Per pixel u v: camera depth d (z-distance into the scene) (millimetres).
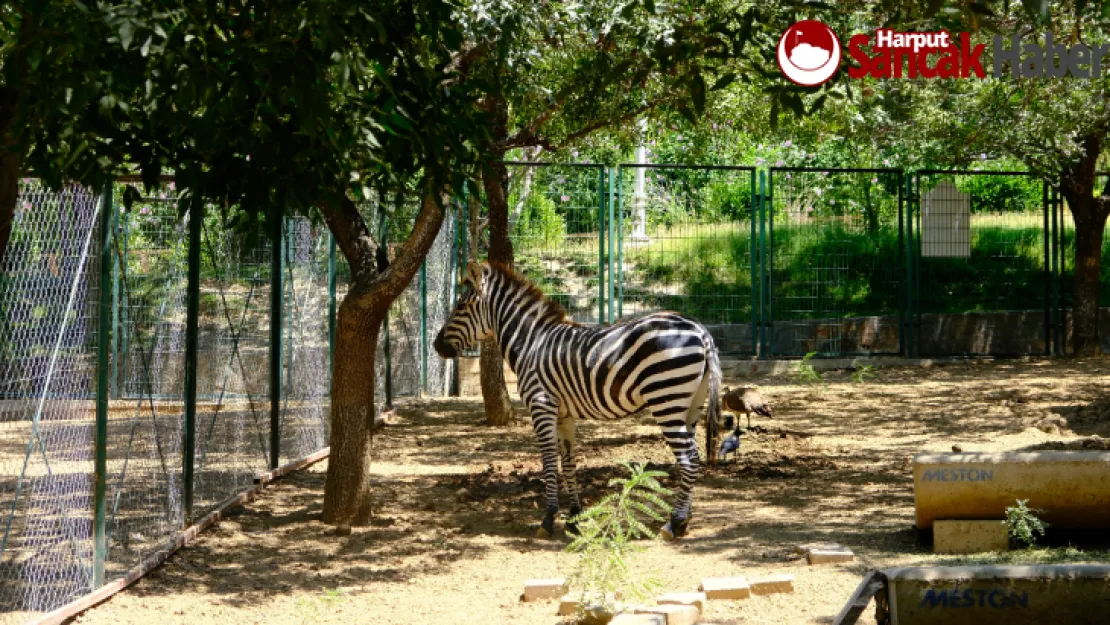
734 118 15516
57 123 5168
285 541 8000
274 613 6297
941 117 17250
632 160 20828
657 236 18797
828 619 5711
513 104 12727
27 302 7324
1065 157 17938
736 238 19000
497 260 13211
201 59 4926
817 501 8906
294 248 11516
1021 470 6840
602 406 8055
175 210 11938
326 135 5770
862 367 17453
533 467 10742
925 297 20516
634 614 5715
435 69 6445
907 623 4871
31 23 4977
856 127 17219
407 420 14125
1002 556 6566
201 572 7195
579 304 18406
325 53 5191
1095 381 16031
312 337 11906
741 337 18656
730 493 9344
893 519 8102
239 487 9617
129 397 12781
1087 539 7090
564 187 19109
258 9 5195
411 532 8266
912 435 12070
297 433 11453
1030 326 19859
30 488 9172
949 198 19875
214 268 9039
